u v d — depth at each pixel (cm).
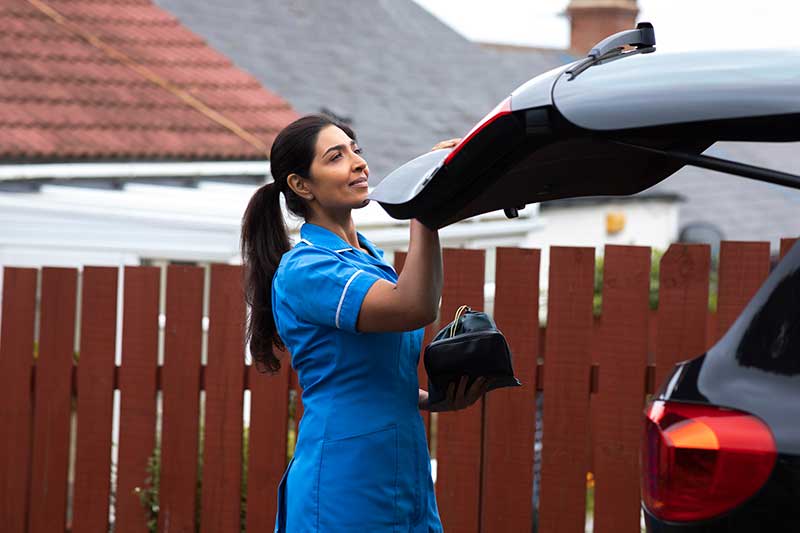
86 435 635
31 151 1130
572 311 567
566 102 309
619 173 394
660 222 2014
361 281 380
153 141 1212
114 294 630
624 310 561
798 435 302
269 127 1316
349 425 393
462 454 585
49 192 1152
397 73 1988
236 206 1206
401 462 397
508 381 411
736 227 2258
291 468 411
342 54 1986
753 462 304
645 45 342
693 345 553
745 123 304
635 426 559
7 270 643
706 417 315
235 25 1939
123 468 632
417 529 404
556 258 568
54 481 641
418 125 1764
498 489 579
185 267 622
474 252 578
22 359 643
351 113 1717
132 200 1184
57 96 1248
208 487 620
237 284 615
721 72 300
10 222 1139
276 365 446
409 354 407
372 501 391
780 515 300
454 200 357
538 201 402
